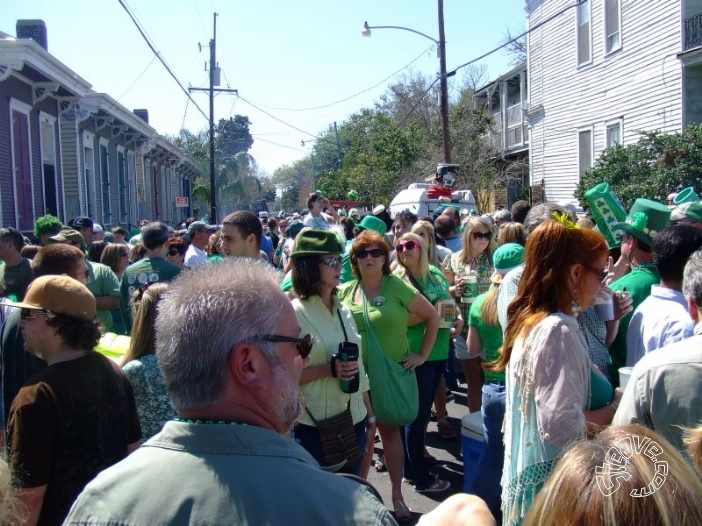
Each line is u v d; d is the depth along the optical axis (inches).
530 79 924.0
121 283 231.9
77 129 764.6
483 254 250.2
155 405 123.1
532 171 930.1
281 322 65.3
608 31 715.4
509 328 113.3
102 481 59.9
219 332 61.8
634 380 97.3
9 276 248.8
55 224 362.3
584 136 781.3
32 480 100.7
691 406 90.7
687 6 579.8
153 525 55.5
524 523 60.6
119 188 988.6
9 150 579.2
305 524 55.4
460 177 1095.0
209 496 56.1
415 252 208.1
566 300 106.4
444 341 203.8
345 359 143.4
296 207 3543.3
